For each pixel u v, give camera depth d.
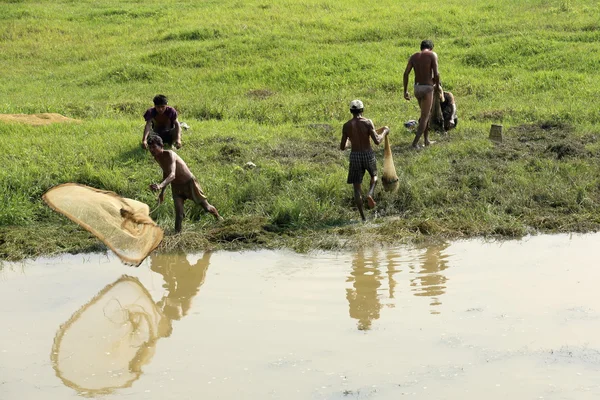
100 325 7.95
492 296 8.41
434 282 8.96
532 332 7.39
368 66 22.41
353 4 31.53
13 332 7.79
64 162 13.30
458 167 13.39
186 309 8.33
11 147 14.17
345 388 6.35
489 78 21.08
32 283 9.38
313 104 19.00
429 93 14.41
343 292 8.69
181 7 33.38
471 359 6.84
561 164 13.30
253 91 20.80
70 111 18.75
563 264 9.55
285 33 26.84
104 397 6.34
